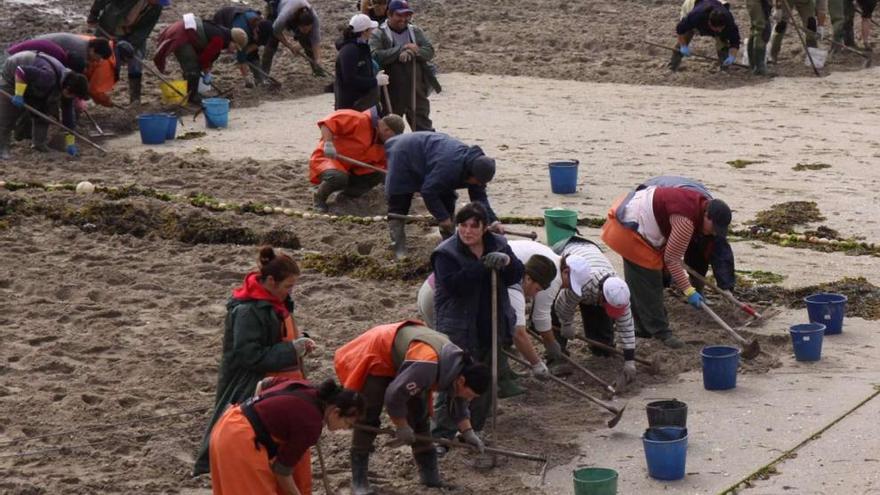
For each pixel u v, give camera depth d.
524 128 28.34
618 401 14.54
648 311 16.05
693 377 15.20
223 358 12.21
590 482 11.62
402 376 11.62
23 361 15.64
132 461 13.15
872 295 17.61
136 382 15.07
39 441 13.54
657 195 15.64
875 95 31.33
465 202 22.78
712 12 32.84
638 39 37.56
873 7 35.12
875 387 14.62
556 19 40.56
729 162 25.09
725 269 16.47
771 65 34.44
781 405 14.25
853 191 22.86
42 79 24.48
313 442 10.63
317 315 17.20
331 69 34.19
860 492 12.12
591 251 14.84
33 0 40.31
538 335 14.66
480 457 13.15
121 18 29.58
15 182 23.25
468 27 39.66
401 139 18.27
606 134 27.69
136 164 24.95
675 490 12.37
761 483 12.44
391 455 13.30
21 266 19.12
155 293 18.11
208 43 29.98
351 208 22.16
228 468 10.60
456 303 13.05
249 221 21.30
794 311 17.23
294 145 26.81
